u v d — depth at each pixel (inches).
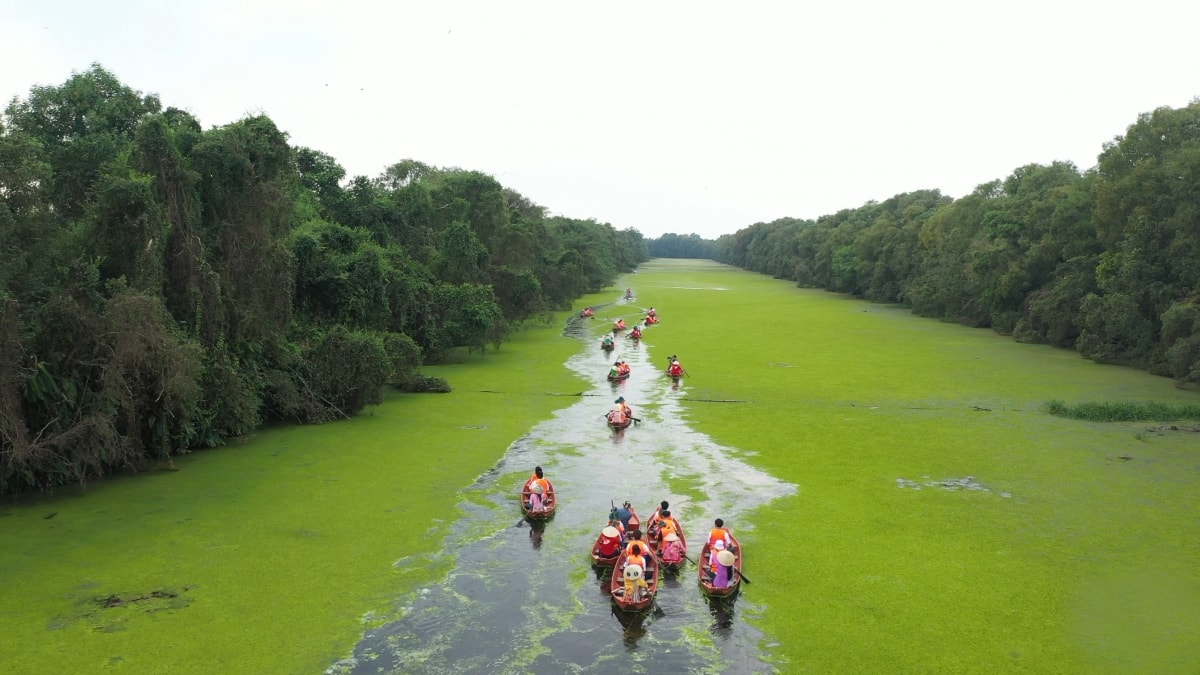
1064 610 554.3
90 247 851.4
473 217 2261.3
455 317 1670.8
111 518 717.9
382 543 675.4
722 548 599.2
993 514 750.5
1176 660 485.4
